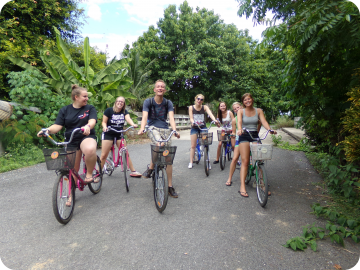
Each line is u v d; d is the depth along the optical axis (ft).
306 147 27.55
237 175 18.04
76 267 7.50
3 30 37.19
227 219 10.80
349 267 7.52
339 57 12.85
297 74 14.49
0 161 20.35
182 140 37.52
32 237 9.27
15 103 23.61
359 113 10.37
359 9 8.15
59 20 47.93
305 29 9.59
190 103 81.71
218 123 18.95
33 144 24.90
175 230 9.80
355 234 8.99
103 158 15.10
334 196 13.26
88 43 33.14
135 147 31.71
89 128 10.78
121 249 8.46
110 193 14.19
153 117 13.12
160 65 69.41
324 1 9.02
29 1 41.14
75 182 11.93
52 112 26.84
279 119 62.18
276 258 7.98
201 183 16.14
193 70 66.03
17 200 13.16
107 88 33.12
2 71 36.88
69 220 10.66
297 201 12.84
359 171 11.96
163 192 11.12
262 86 83.20
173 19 68.49
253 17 12.95
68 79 31.27
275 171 18.85
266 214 11.32
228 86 75.66
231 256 8.07
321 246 8.69
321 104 15.24
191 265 7.60
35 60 41.60
